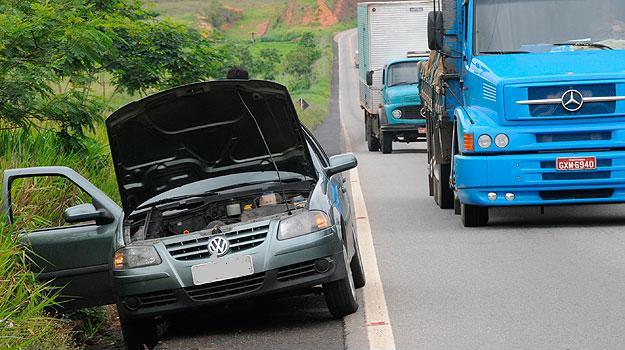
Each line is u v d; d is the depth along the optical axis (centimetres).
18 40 1484
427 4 3922
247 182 1155
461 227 1598
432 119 1961
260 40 17075
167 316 1095
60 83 1590
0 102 1517
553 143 1506
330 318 1039
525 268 1226
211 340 1007
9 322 923
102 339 1150
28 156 1479
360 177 2548
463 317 991
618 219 1592
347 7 19112
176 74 2362
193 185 1163
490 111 1552
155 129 1121
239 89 1084
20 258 1068
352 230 1161
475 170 1523
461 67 1725
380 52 3922
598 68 1517
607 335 898
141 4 2372
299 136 1138
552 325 943
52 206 1373
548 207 1775
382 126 3472
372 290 1145
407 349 885
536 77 1509
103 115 1702
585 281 1133
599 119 1505
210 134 1137
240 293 984
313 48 13312
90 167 1723
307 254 985
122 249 1012
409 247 1426
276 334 995
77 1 1619
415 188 2239
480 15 1659
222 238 990
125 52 2269
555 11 1645
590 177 1498
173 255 991
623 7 1638
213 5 19338
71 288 1089
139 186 1154
